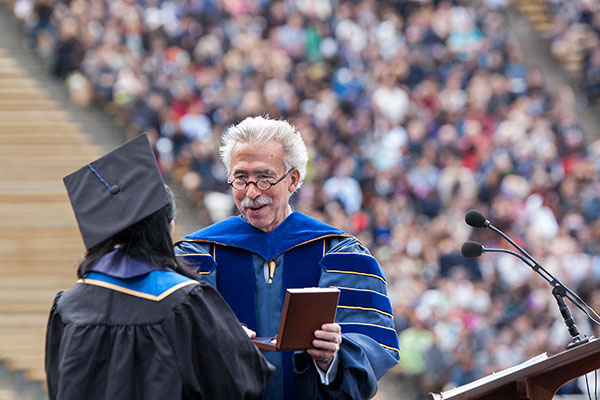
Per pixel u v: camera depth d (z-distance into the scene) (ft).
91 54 115.14
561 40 150.20
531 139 122.62
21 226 88.22
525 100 130.62
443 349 88.89
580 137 126.21
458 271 96.94
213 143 109.50
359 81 125.39
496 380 27.30
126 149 28.50
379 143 117.29
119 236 28.04
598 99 144.05
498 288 99.50
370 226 106.32
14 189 91.25
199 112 112.37
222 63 120.98
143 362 26.53
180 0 124.88
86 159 96.58
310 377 30.71
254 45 123.85
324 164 111.45
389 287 97.91
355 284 32.48
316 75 125.70
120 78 113.50
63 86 113.91
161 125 111.04
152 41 121.70
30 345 79.82
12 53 116.37
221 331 27.09
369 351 31.27
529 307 96.43
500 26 140.77
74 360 26.61
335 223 104.99
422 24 136.15
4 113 99.35
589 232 109.40
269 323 32.30
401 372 89.10
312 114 118.93
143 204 27.78
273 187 32.24
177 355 26.55
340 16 133.18
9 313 82.48
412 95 126.41
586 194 115.44
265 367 28.02
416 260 101.30
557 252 105.09
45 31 117.39
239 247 32.89
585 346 26.63
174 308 26.91
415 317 91.61
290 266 32.81
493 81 131.44
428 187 113.39
